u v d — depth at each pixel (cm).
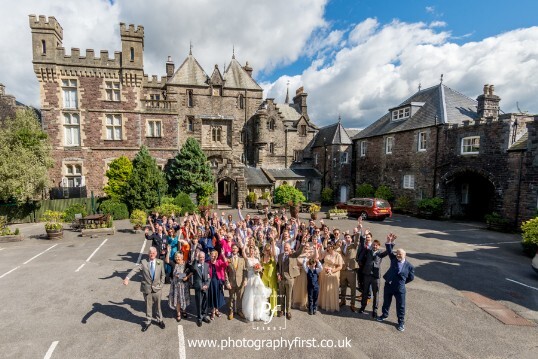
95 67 2664
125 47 2714
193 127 3378
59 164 2638
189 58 3538
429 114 2530
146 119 2852
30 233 1817
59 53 2577
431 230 1898
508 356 611
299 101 4378
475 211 2420
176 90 3372
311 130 4069
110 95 2741
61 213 2200
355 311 805
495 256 1319
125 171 2484
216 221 1187
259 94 3716
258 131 3616
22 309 808
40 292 918
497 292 932
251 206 3066
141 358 604
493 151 1962
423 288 962
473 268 1156
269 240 892
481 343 658
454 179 2306
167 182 2792
